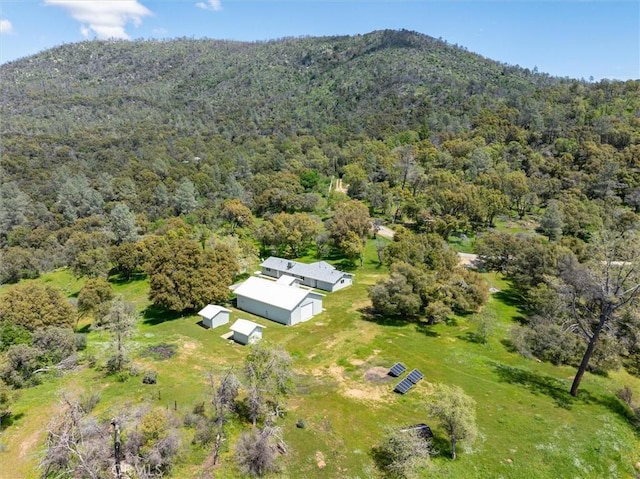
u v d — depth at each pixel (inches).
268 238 3595.0
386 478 1197.7
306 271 3063.5
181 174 6432.1
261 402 1380.4
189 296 2428.6
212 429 1304.1
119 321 1790.1
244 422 1384.1
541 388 1723.7
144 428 1159.0
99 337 2129.7
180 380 1621.6
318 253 3624.5
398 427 1384.1
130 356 1831.9
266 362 1472.7
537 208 4547.2
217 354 1930.4
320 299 2516.0
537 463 1282.0
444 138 6545.3
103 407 1397.6
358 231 3526.1
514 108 7288.4
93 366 1731.1
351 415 1485.0
